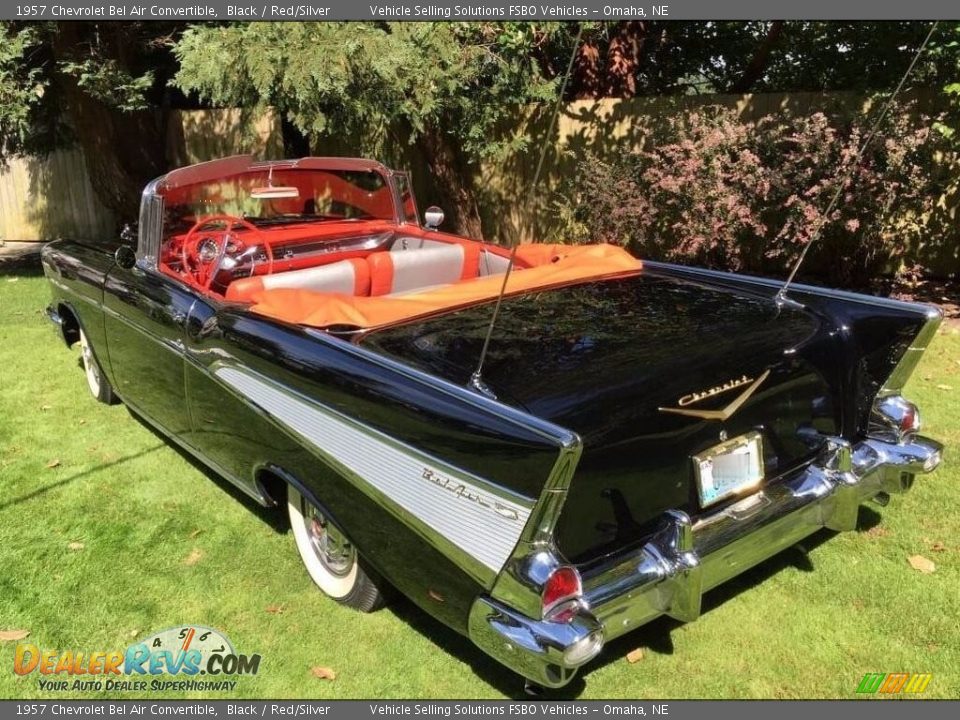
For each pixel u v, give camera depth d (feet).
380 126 27.55
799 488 8.51
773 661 8.43
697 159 22.76
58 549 10.75
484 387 7.27
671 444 7.42
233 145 33.76
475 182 31.07
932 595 9.37
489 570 6.68
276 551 10.70
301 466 8.70
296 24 19.35
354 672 8.46
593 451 6.87
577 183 27.02
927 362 17.61
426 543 7.23
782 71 33.60
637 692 8.06
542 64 28.17
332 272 10.77
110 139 29.01
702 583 7.53
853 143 21.40
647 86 35.58
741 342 8.25
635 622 7.20
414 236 14.24
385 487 7.54
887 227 23.50
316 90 19.61
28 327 21.57
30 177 37.22
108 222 36.81
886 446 9.42
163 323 11.04
